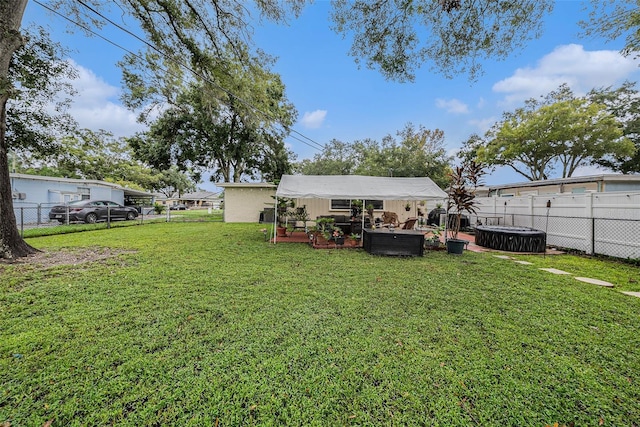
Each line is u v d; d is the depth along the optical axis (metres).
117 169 30.55
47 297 3.56
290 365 2.20
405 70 5.83
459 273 5.15
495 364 2.25
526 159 18.73
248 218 16.33
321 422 1.66
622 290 4.23
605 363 2.29
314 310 3.30
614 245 6.65
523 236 7.54
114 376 2.03
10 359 2.19
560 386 2.00
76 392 1.86
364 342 2.57
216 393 1.87
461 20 5.04
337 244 8.02
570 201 7.86
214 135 17.31
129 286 4.04
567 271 5.41
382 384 1.99
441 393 1.91
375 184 9.43
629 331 2.86
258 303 3.49
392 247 6.87
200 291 3.90
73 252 6.41
